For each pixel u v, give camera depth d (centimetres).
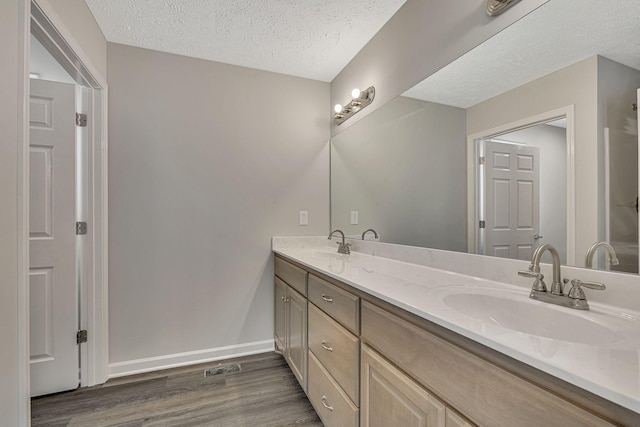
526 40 108
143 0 162
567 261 97
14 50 102
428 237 155
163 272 211
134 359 204
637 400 41
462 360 71
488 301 102
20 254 103
